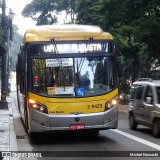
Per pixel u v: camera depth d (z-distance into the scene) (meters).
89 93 13.33
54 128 13.12
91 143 13.65
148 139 14.39
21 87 17.95
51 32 13.59
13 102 38.50
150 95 15.41
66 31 13.67
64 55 13.47
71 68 13.41
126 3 28.14
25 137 15.40
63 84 13.29
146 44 28.45
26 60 13.42
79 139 14.63
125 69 35.75
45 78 13.30
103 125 13.34
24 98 15.18
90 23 38.47
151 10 27.88
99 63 13.62
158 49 27.39
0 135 15.16
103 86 13.50
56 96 13.17
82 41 13.62
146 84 16.03
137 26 26.17
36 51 13.45
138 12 27.86
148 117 15.34
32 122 13.23
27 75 13.35
